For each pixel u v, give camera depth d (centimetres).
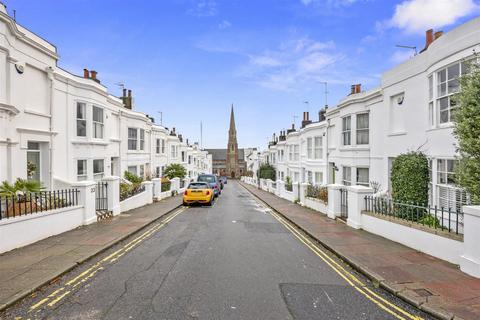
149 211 1566
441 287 556
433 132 1042
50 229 942
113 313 466
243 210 1758
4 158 1052
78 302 504
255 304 504
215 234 1059
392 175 1116
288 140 3541
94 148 1700
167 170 3328
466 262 628
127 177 2197
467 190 706
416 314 477
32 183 987
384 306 504
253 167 7275
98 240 898
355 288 580
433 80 1038
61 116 1448
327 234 1019
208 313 470
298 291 561
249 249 859
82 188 1139
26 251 775
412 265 681
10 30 1088
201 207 1884
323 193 1634
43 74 1331
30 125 1230
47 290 554
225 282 599
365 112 1623
